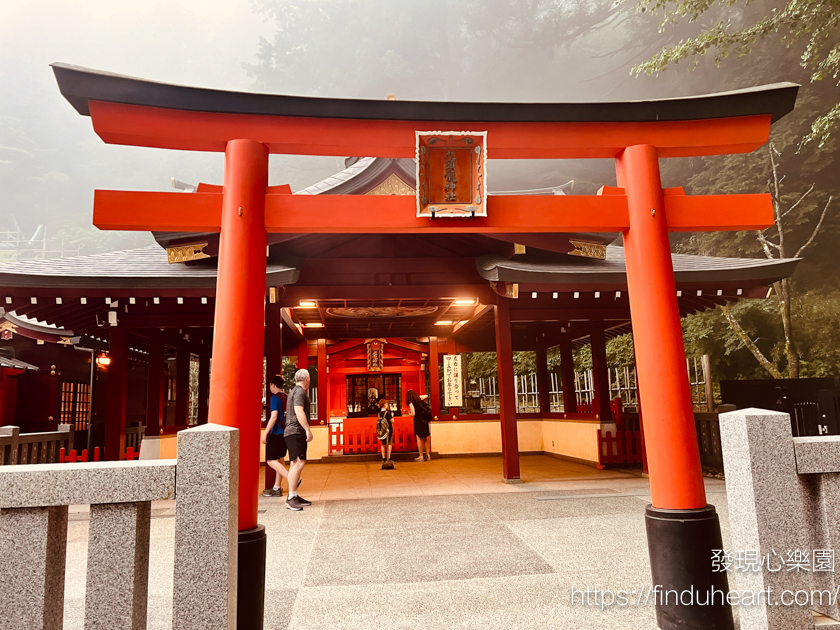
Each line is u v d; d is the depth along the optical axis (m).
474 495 6.91
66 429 7.29
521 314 9.03
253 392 2.98
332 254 7.87
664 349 3.19
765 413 2.25
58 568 2.01
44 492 1.96
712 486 7.11
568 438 11.47
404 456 12.18
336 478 9.02
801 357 15.80
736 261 8.28
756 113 3.58
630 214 3.49
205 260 7.28
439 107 3.47
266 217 3.30
